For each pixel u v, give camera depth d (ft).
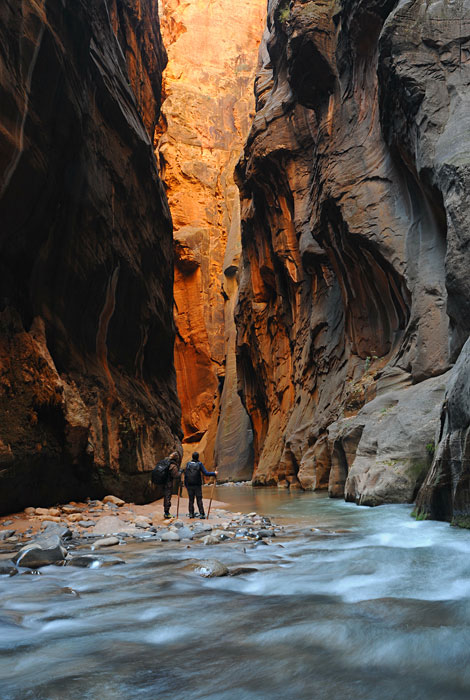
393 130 50.93
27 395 32.48
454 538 20.56
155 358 59.47
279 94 90.74
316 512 35.42
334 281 77.77
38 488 33.06
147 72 81.35
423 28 46.37
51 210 36.78
